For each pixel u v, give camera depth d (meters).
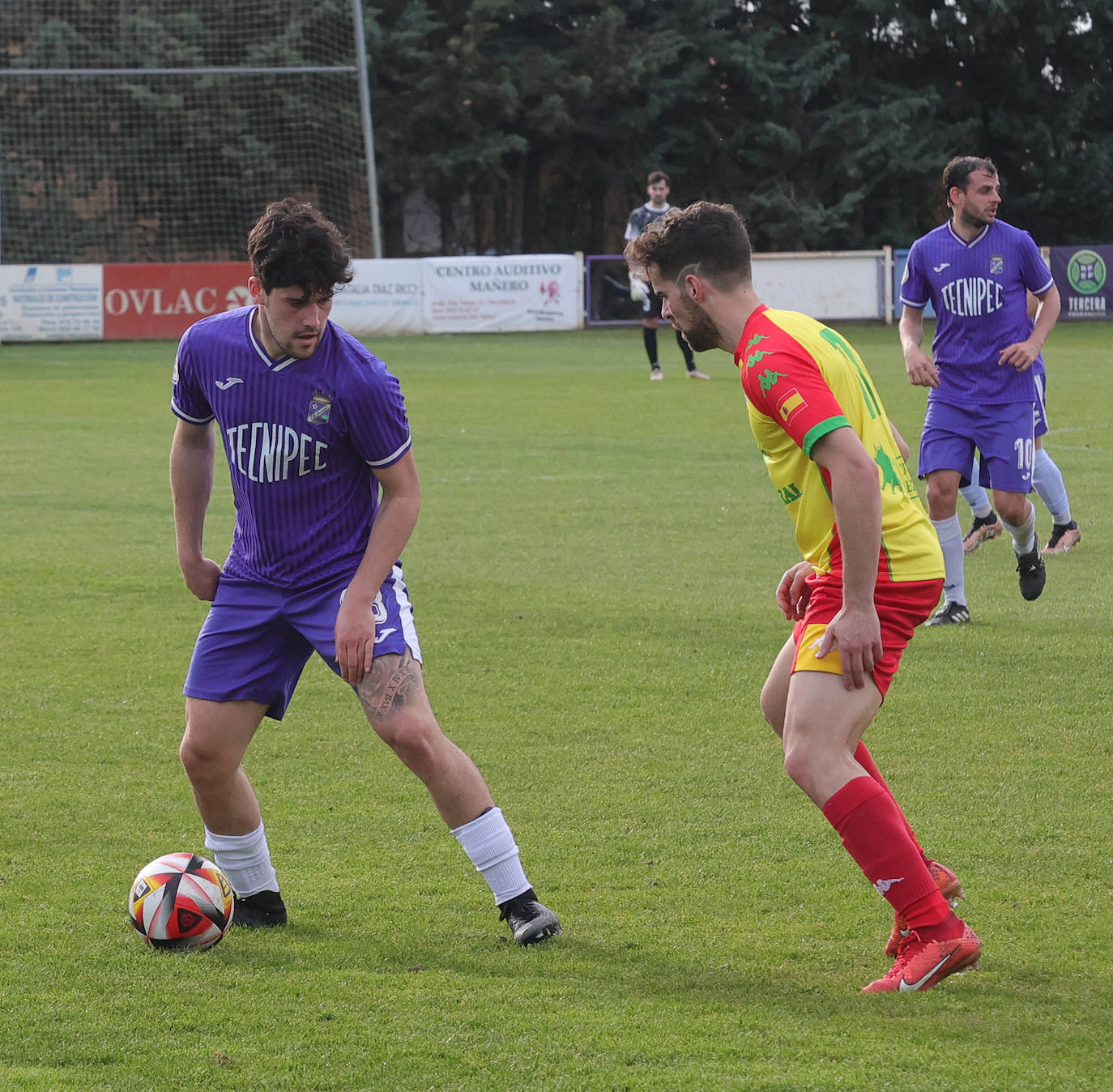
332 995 9.93
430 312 90.94
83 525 30.47
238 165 106.25
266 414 10.82
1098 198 121.50
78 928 11.23
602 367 68.44
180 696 18.11
